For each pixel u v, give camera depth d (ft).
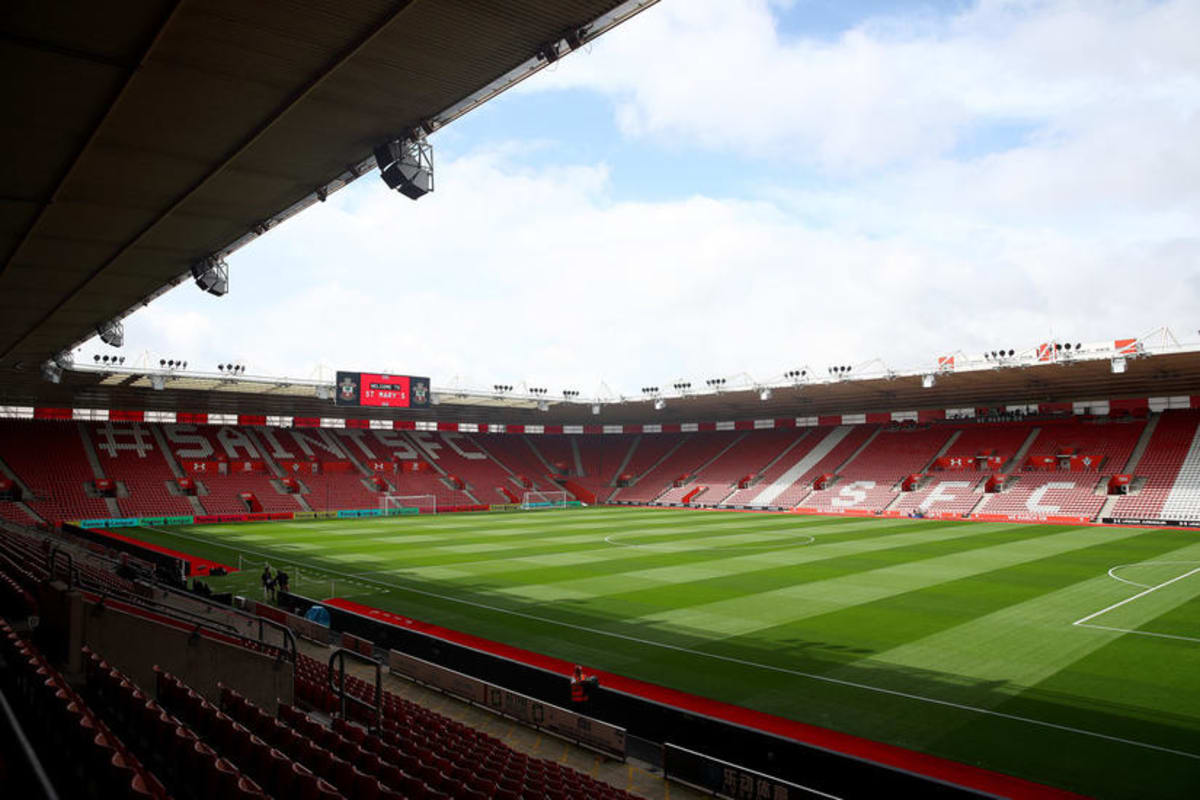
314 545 141.69
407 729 42.09
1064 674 58.13
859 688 55.62
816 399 224.74
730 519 196.75
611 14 41.16
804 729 47.91
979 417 228.02
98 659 37.99
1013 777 40.75
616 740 45.11
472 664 58.39
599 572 108.27
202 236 78.28
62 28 40.65
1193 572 102.83
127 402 203.92
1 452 189.67
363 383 191.93
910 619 76.54
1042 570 105.81
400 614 81.76
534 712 50.26
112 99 48.78
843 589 92.94
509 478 269.03
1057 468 197.67
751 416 269.44
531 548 136.15
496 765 37.32
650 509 238.07
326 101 50.26
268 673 46.91
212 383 173.99
